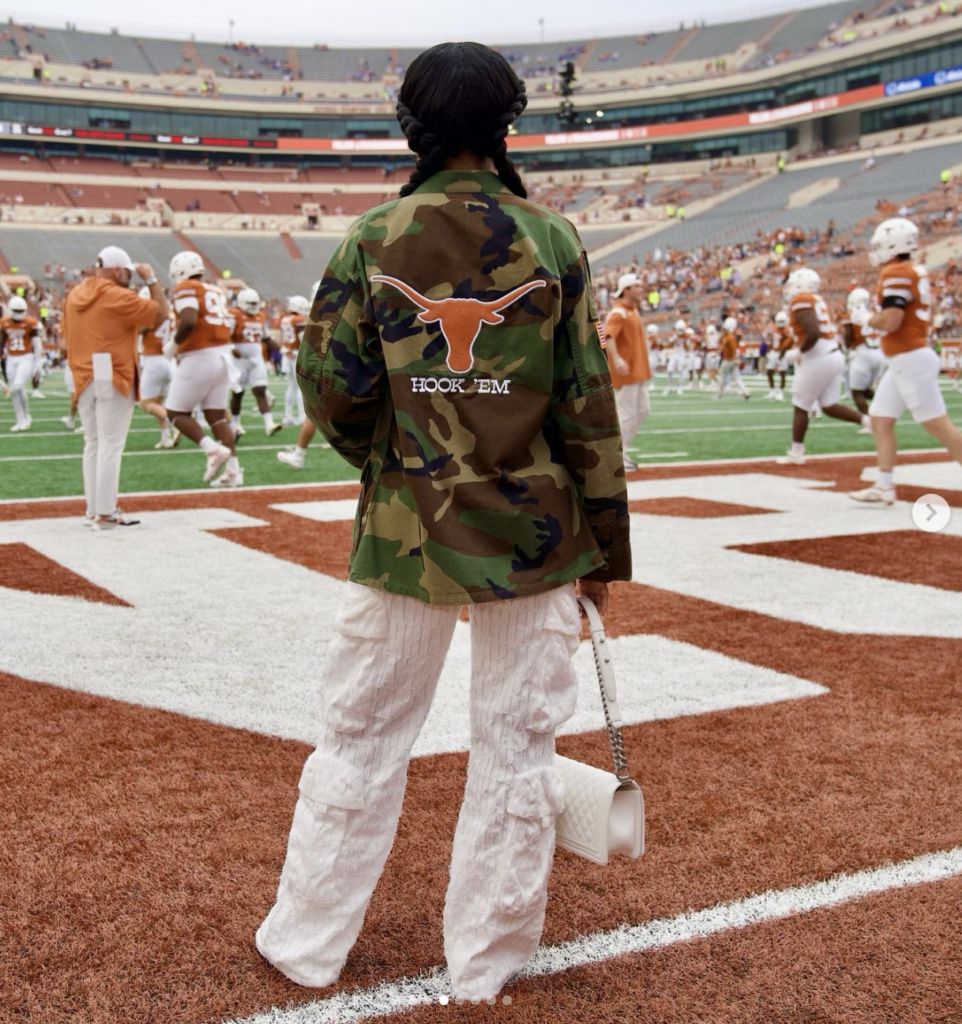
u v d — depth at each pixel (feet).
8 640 14.52
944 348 99.09
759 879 8.03
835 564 19.84
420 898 7.82
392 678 6.27
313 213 200.03
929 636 14.97
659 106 210.18
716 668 13.50
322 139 213.87
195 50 221.87
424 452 5.88
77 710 11.78
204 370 28.63
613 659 13.91
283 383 97.35
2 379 81.25
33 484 30.22
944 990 6.63
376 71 225.97
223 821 9.00
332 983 6.67
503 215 5.96
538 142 212.02
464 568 5.84
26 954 6.98
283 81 220.02
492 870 6.25
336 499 27.63
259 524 23.81
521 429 5.95
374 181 216.95
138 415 56.44
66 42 210.79
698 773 10.10
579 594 6.86
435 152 6.01
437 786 9.82
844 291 128.57
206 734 11.09
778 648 14.38
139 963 6.89
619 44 224.94
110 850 8.44
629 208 191.52
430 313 5.89
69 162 201.87
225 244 180.55
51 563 19.53
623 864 8.30
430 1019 6.37
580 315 6.09
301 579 18.42
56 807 9.24
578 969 6.90
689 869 8.20
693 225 179.01
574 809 6.43
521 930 6.41
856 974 6.81
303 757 10.52
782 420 55.11
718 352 95.96
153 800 9.41
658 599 17.16
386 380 6.15
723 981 6.76
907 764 10.31
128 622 15.51
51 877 7.99
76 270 158.81
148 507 26.20
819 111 188.75
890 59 182.60
